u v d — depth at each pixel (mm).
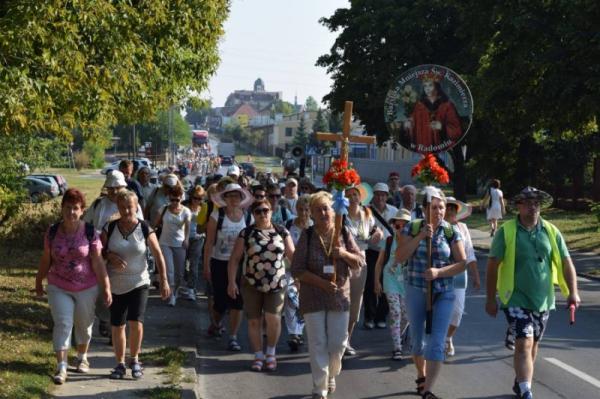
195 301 17344
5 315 13719
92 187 65438
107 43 14547
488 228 40906
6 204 23859
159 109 24156
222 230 13000
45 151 35844
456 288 11969
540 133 48375
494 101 30984
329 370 10055
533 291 9531
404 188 13781
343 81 55531
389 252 12188
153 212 17578
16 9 12203
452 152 53406
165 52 19406
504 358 12344
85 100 14102
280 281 11578
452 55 52094
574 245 30359
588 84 26906
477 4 31469
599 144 46938
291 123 187375
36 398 9336
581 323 15320
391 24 52250
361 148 114625
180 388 10195
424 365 10109
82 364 10859
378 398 10172
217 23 19781
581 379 10984
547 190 52375
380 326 14711
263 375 11406
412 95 11852
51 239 10242
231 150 129000
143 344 12820
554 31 27797
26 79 12164
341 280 9766
